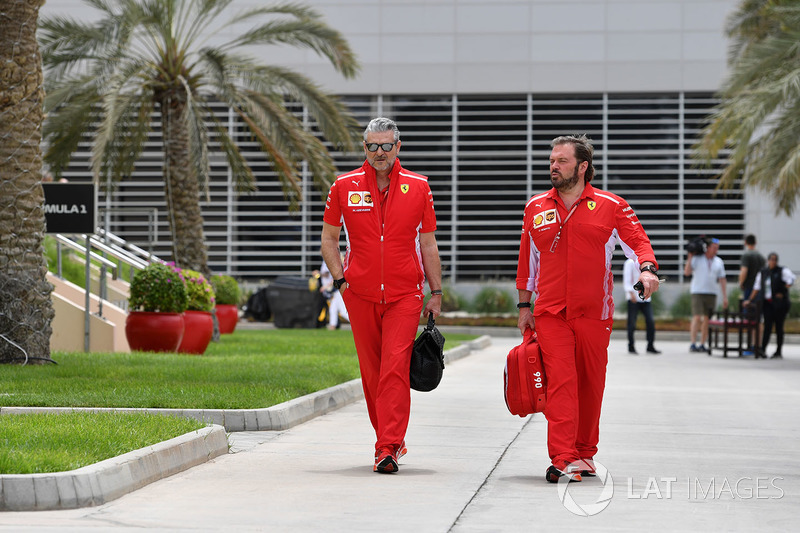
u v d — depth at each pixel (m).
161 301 31.44
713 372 33.25
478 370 32.97
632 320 42.66
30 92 26.77
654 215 65.62
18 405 19.05
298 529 10.77
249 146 65.88
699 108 66.06
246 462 15.12
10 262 26.44
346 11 66.88
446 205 66.69
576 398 13.73
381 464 14.12
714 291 43.88
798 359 40.19
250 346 36.94
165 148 40.97
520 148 66.75
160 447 13.91
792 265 64.50
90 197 30.42
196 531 10.66
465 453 16.20
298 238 66.69
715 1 65.56
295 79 41.97
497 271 66.31
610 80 65.94
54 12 65.94
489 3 66.56
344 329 54.84
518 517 11.47
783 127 38.41
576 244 13.71
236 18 42.00
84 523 10.99
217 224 66.38
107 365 26.08
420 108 67.12
